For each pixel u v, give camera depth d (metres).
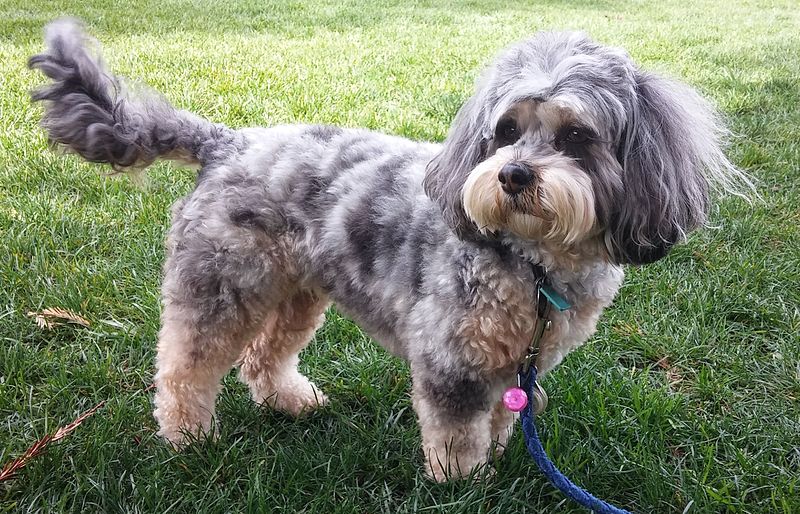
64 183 1.07
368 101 1.51
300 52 1.97
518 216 0.49
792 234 1.02
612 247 0.53
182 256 0.63
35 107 1.33
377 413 0.69
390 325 0.60
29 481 0.59
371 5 3.01
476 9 3.07
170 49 1.89
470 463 0.60
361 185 0.60
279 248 0.62
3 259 0.88
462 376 0.56
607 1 3.63
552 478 0.54
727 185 0.61
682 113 0.56
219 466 0.61
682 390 0.75
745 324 0.85
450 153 0.56
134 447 0.65
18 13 2.30
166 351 0.65
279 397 0.72
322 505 0.58
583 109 0.48
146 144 0.63
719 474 0.63
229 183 0.62
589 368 0.74
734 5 3.68
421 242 0.57
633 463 0.62
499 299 0.53
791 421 0.68
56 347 0.77
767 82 1.86
